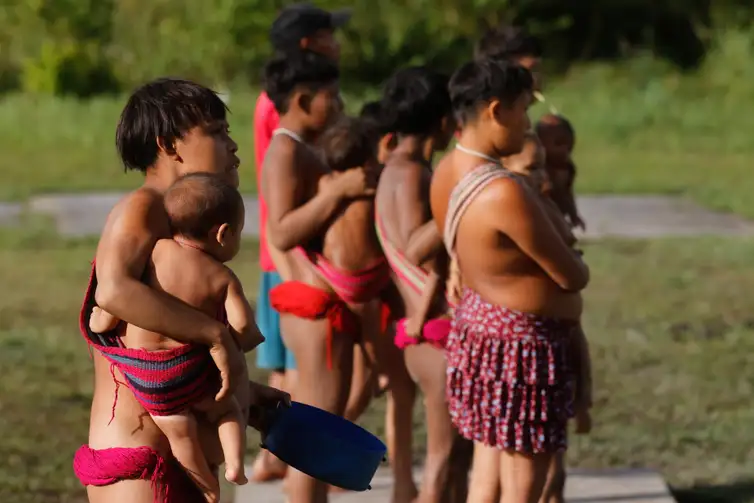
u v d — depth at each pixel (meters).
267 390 6.89
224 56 62.12
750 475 12.72
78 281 23.19
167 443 6.31
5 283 22.88
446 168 8.45
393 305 9.94
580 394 8.80
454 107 8.29
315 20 10.65
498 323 8.12
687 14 63.56
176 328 5.97
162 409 6.09
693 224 29.27
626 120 48.38
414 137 9.58
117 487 6.25
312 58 10.03
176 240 6.12
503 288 8.09
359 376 10.12
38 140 46.75
